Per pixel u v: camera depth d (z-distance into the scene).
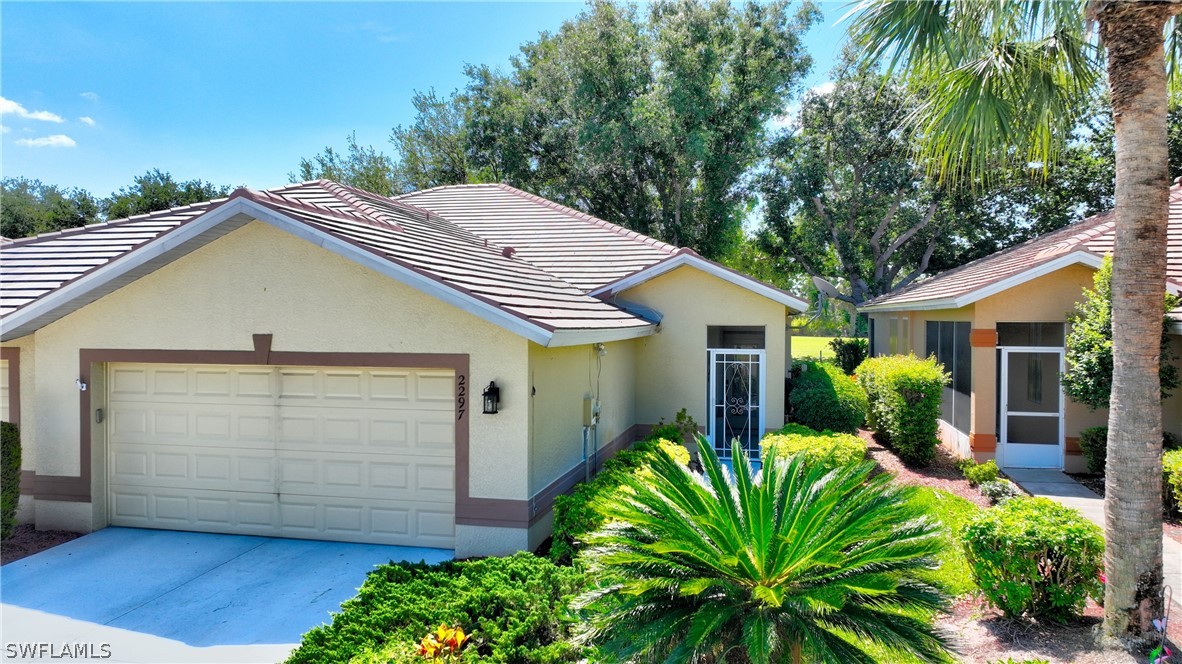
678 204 33.16
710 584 4.18
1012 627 5.96
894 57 7.33
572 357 9.84
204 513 9.19
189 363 8.88
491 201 19.45
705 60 29.70
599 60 30.69
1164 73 5.49
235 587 7.35
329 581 7.49
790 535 4.36
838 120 31.41
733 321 13.77
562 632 5.48
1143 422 5.50
